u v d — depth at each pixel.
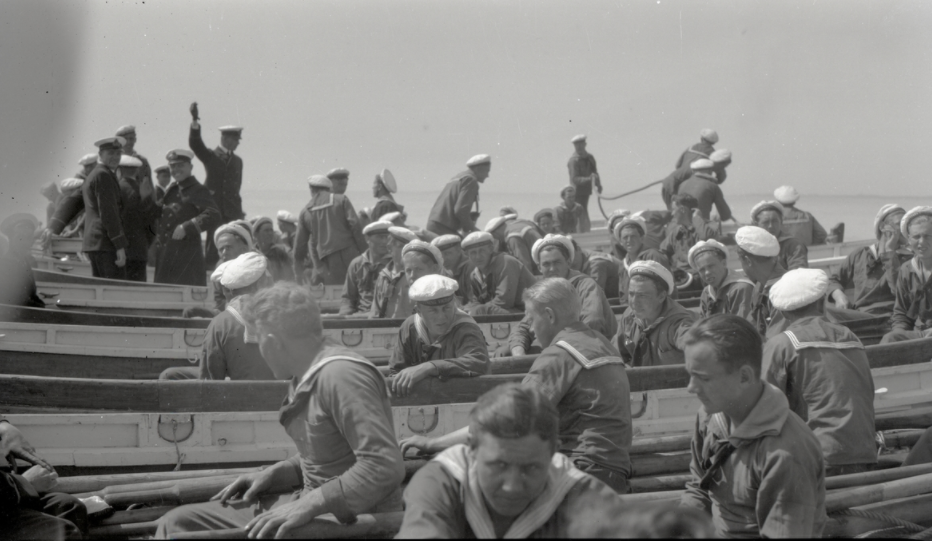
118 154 9.88
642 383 5.08
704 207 13.22
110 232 9.74
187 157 10.79
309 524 3.00
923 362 5.80
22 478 3.55
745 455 2.96
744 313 6.20
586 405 3.71
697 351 2.88
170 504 3.85
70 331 6.86
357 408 2.98
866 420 3.84
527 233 10.35
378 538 3.08
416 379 4.63
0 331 6.66
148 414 4.66
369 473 2.92
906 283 6.96
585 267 9.20
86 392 4.70
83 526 3.58
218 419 4.73
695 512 2.15
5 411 4.70
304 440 3.19
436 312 4.86
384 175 13.16
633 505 2.30
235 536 3.07
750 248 6.11
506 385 2.40
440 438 3.79
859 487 3.65
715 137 14.49
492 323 7.52
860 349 3.93
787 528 2.82
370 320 7.50
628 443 3.77
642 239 8.89
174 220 10.81
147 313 9.77
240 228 7.07
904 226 6.89
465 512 2.48
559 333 3.89
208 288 10.09
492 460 2.33
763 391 2.93
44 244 11.99
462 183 10.24
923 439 4.26
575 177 16.67
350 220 10.91
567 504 2.48
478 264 7.82
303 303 3.16
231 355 4.89
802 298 4.14
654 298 5.32
